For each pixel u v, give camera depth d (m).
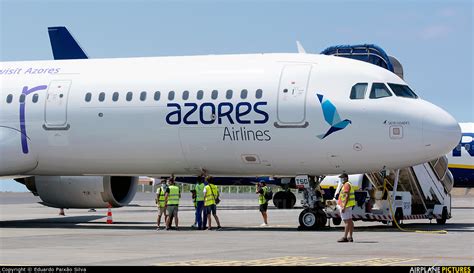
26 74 47.72
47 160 46.81
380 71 42.09
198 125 42.78
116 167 45.97
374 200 45.66
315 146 41.06
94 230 44.12
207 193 44.09
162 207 44.34
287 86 41.66
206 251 30.14
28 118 46.41
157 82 44.25
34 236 38.72
